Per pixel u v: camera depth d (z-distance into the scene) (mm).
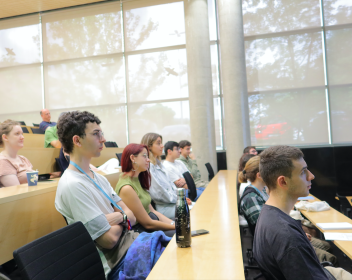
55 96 7785
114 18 7625
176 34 7359
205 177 6133
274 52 6785
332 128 6406
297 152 1221
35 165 3176
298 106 6660
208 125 6211
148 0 7500
